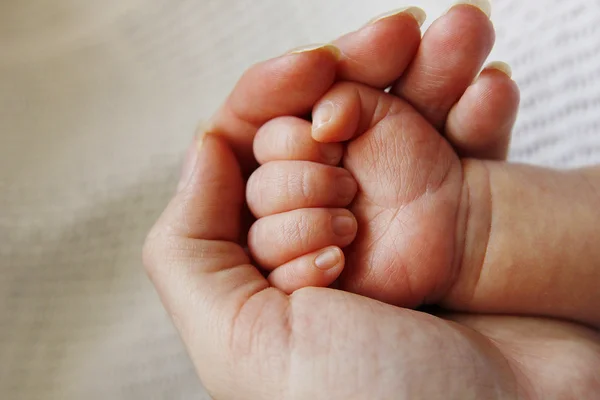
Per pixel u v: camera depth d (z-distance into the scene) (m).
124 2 0.27
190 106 0.25
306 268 0.18
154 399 0.23
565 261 0.18
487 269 0.18
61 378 0.23
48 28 0.27
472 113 0.18
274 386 0.17
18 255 0.24
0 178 0.25
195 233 0.19
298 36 0.25
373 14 0.24
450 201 0.18
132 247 0.24
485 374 0.17
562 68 0.22
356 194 0.19
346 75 0.18
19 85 0.26
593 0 0.22
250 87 0.19
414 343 0.17
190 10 0.26
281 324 0.17
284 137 0.19
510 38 0.22
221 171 0.20
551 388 0.17
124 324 0.23
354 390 0.16
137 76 0.26
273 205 0.19
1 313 0.23
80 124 0.26
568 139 0.22
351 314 0.17
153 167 0.25
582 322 0.19
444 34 0.18
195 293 0.19
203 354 0.18
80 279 0.24
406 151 0.18
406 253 0.18
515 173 0.19
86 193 0.25
